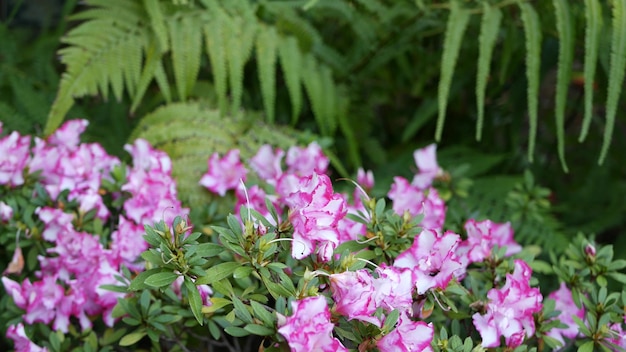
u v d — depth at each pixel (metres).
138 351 1.18
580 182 1.74
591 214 1.67
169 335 1.11
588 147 1.75
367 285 0.94
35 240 1.22
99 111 1.61
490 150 1.71
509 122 1.72
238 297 1.02
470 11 1.46
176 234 0.97
